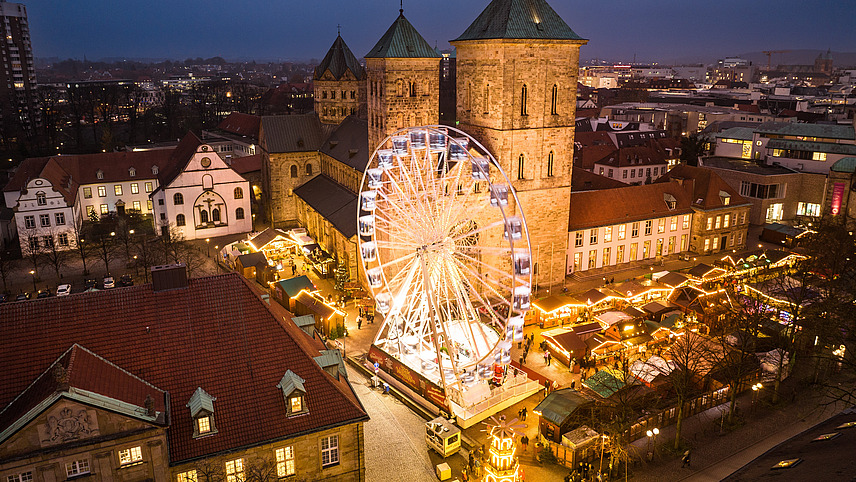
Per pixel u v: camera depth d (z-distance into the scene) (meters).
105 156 126.25
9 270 99.44
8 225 116.38
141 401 42.16
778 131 147.25
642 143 186.12
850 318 71.75
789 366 73.12
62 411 38.72
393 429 63.06
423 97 96.75
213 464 43.56
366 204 69.69
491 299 96.06
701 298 87.75
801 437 47.69
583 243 104.94
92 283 95.25
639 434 61.41
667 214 111.88
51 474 39.44
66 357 43.47
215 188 121.00
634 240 110.31
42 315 45.16
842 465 36.94
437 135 69.94
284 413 45.84
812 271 87.19
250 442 44.09
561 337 76.69
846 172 126.88
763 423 63.84
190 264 102.50
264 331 48.94
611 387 63.19
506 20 85.94
